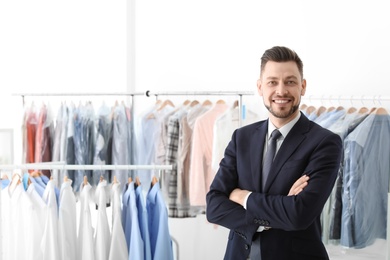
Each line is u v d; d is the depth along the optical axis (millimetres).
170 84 4074
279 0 3689
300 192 1726
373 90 3312
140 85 4148
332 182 1767
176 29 4039
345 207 2750
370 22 3312
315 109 3162
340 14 3428
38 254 2059
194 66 4004
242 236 1815
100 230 2051
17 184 2072
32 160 3516
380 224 2770
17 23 3965
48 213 2004
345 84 3414
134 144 3562
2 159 3137
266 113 3799
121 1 4082
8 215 2100
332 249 3014
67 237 2055
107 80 4105
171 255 2117
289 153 1795
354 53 3377
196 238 4035
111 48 4102
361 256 3029
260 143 1872
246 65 3854
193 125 3354
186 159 3352
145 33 4121
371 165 2744
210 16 3943
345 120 2842
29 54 4004
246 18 3832
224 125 3240
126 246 2051
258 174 1843
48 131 3490
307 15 3568
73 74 4094
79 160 3391
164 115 3398
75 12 4082
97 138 3375
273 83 1775
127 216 2111
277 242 1758
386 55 3260
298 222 1695
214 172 3238
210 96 3957
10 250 2100
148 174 3422
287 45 3658
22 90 3996
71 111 3424
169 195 3344
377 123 2766
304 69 3572
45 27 4035
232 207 1857
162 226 2086
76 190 3381
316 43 3529
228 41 3900
